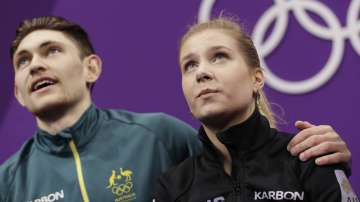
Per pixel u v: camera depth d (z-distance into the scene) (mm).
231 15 7766
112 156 5172
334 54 7457
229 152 4254
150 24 8039
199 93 4203
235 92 4219
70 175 5117
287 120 7512
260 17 7691
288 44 7605
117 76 8039
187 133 5336
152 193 5012
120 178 5066
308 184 3990
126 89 8000
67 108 5215
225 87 4195
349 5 7465
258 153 4238
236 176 4203
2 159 8188
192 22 7891
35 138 5410
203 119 4227
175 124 5352
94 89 8055
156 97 7914
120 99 7992
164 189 4391
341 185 3996
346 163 4289
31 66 5102
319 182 3979
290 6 7637
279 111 7555
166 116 5410
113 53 8086
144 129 5277
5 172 5277
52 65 5141
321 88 7488
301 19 7594
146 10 8070
